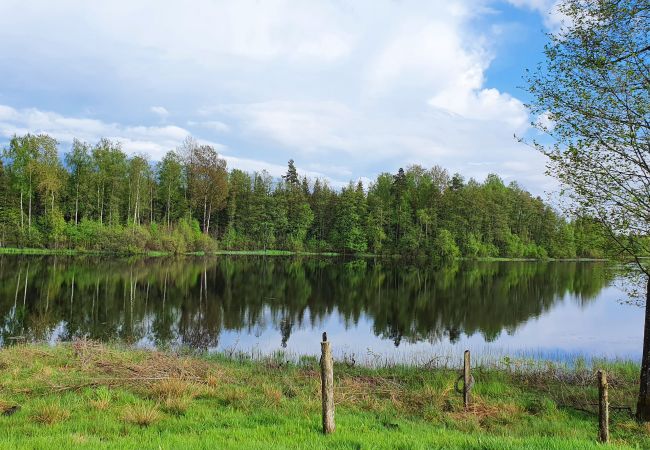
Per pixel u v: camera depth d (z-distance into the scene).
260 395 10.14
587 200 10.81
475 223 84.62
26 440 6.25
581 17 10.59
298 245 90.56
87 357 12.90
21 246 64.31
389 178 103.75
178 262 61.06
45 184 65.69
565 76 10.77
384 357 17.86
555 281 49.94
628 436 8.41
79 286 34.88
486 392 11.80
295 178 115.38
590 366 15.70
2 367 11.71
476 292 39.56
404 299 34.88
